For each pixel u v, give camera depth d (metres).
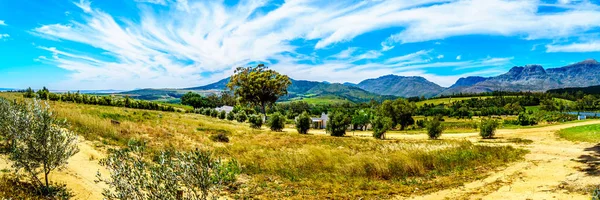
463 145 20.53
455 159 14.74
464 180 11.54
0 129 7.78
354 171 12.58
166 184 4.41
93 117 20.09
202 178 4.50
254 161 14.11
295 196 9.69
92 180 9.24
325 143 23.61
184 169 4.46
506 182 10.91
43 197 7.54
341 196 9.70
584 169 12.08
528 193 9.31
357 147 20.97
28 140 7.46
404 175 12.34
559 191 9.22
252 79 68.69
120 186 4.44
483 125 32.12
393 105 64.69
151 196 4.37
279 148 18.78
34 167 7.75
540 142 24.64
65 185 8.46
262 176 11.80
